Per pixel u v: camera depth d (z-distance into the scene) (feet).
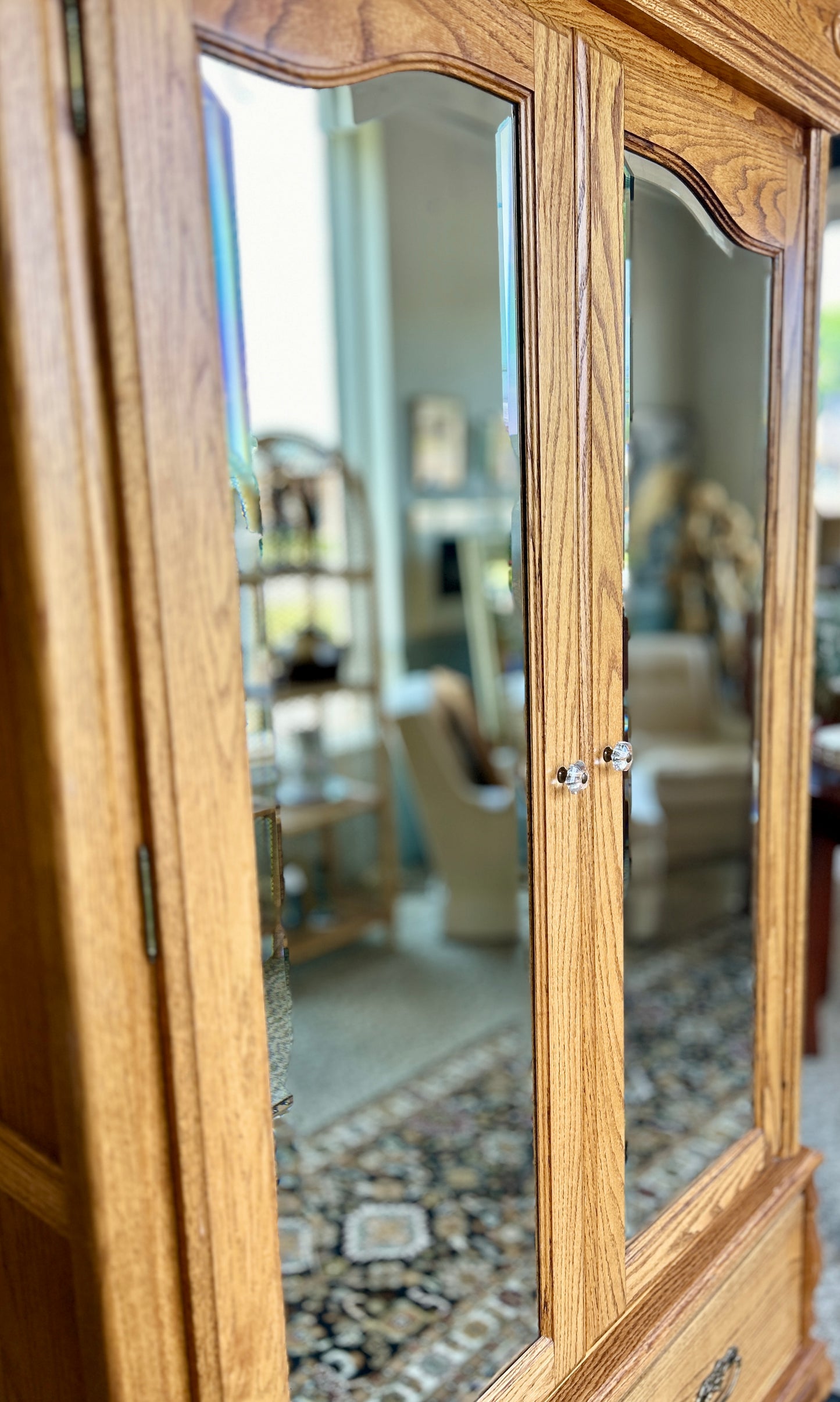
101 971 2.39
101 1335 2.53
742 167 4.21
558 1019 3.72
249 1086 2.70
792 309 4.67
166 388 2.33
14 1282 3.04
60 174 2.13
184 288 2.35
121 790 2.38
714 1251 4.60
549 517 3.44
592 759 3.76
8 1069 2.84
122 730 2.37
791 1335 5.39
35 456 2.15
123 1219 2.50
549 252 3.31
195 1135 2.58
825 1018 9.68
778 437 4.70
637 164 3.77
